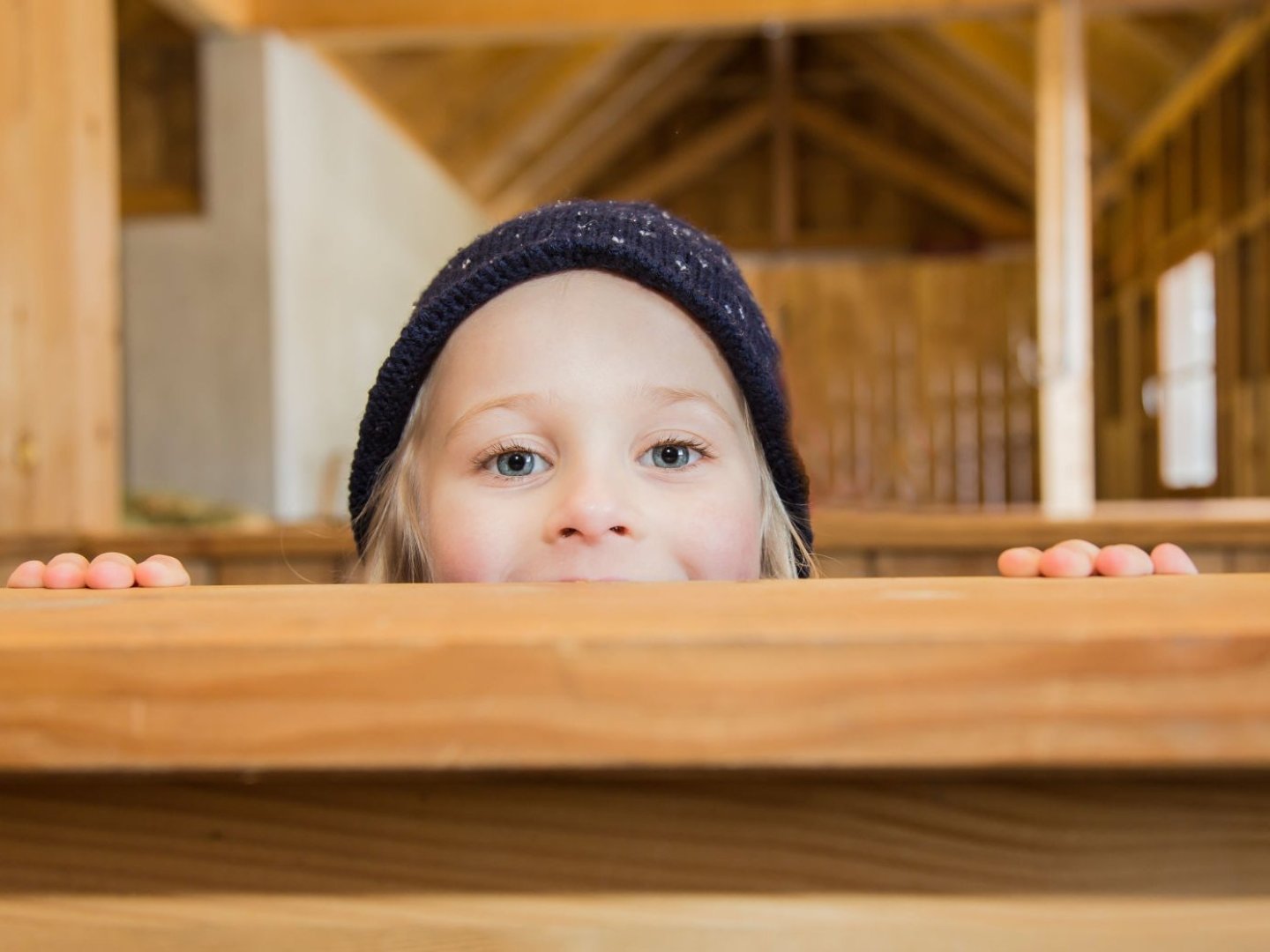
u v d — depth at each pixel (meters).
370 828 0.35
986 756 0.29
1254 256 6.78
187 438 4.80
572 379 0.85
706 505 0.86
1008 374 10.38
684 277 0.88
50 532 2.25
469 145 7.40
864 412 10.53
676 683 0.29
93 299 2.82
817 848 0.34
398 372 0.93
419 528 0.93
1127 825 0.33
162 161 4.86
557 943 0.34
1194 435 8.39
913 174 10.45
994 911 0.33
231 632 0.31
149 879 0.35
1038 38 4.07
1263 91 6.52
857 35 9.84
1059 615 0.31
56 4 2.77
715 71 10.59
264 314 4.77
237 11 4.59
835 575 2.08
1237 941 0.33
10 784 0.36
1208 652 0.29
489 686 0.29
